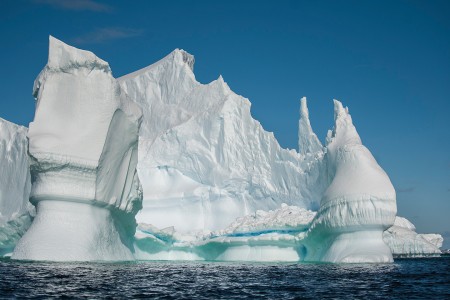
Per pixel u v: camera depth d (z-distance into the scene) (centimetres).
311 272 3441
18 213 5334
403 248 5884
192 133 6762
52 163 3603
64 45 3791
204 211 6588
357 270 3578
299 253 5091
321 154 6356
